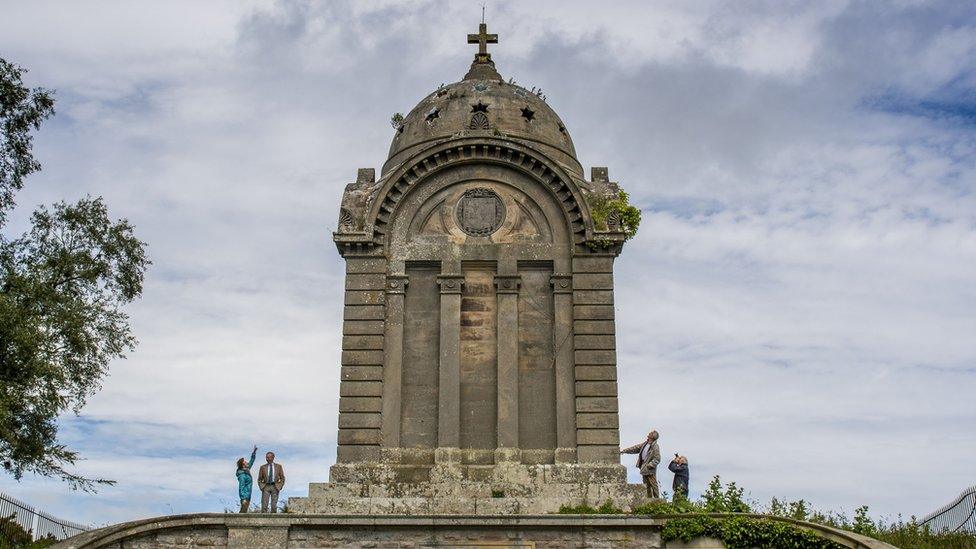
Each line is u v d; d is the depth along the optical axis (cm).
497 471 4312
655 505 3934
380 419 4428
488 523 3666
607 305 4572
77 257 5094
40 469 4756
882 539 3919
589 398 4444
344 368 4491
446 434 4394
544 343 4562
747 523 3647
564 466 4322
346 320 4559
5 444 4644
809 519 3956
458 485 4256
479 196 4738
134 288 5300
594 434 4391
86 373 5019
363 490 4259
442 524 3659
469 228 4694
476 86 5138
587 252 4638
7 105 4716
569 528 3684
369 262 4641
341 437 4394
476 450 4409
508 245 4662
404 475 4316
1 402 4288
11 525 4247
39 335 4581
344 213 4691
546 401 4484
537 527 3678
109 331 5131
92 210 5266
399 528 3669
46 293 4875
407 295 4628
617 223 4659
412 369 4525
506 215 4709
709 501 3856
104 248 5231
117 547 3534
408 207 4719
